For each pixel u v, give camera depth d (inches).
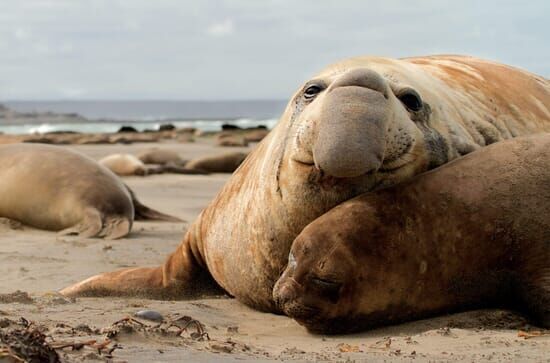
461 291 231.0
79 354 169.2
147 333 198.1
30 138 1481.3
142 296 312.7
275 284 241.4
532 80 344.8
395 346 204.8
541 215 226.1
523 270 226.4
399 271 225.3
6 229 511.5
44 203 514.9
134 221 554.3
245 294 278.7
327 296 225.5
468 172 232.5
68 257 394.6
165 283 314.3
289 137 245.8
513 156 234.7
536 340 203.8
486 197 228.1
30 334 161.2
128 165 904.9
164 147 1453.0
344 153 209.9
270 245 254.5
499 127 295.7
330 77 251.4
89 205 503.5
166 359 175.0
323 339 227.1
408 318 233.5
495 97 308.2
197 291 315.0
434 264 227.0
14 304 254.8
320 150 213.3
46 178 519.8
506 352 191.2
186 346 191.5
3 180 526.0
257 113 6190.9
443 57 344.8
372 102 221.1
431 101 260.7
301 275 227.0
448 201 227.9
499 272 228.5
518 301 230.2
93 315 238.4
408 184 231.9
